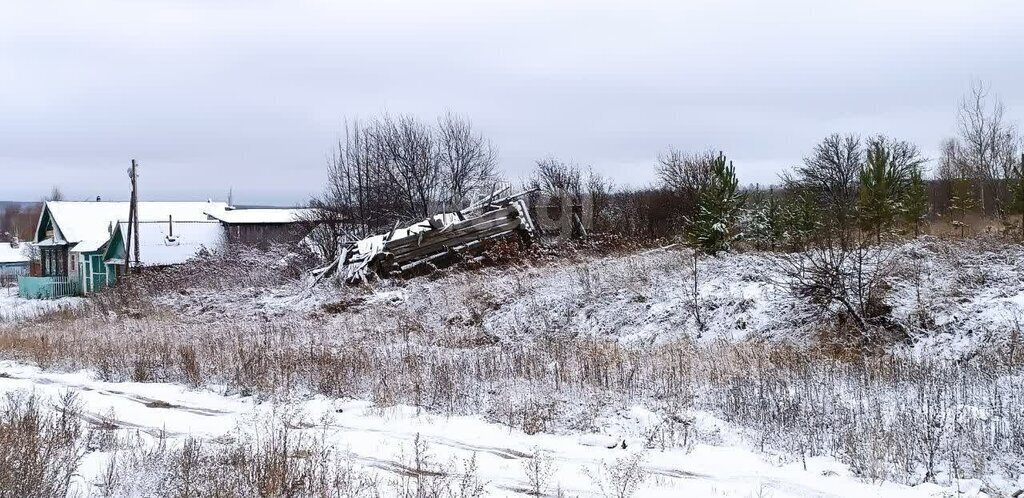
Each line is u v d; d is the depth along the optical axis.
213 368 16.81
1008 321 13.91
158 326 25.64
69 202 63.12
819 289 16.02
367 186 43.59
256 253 37.06
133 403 14.31
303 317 25.34
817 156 48.22
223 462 8.87
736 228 23.56
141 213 63.09
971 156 33.56
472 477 9.04
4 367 19.81
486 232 28.25
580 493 8.57
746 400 11.70
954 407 10.63
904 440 9.40
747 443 10.34
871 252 18.12
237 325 24.16
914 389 11.78
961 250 18.48
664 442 10.41
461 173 47.62
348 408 13.24
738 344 15.91
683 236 25.69
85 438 10.66
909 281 16.58
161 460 8.73
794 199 25.19
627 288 20.91
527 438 11.05
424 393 13.59
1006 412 10.34
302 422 12.28
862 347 14.62
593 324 19.91
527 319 20.89
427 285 25.52
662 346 16.55
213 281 34.56
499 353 16.95
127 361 18.25
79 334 24.84
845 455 9.48
